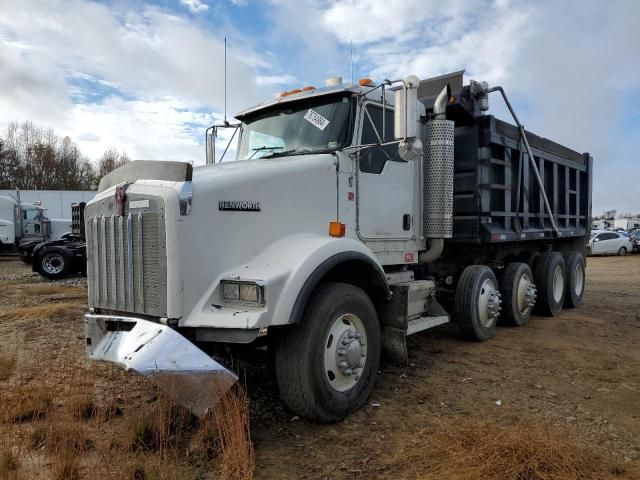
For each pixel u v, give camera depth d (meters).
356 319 3.98
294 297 3.40
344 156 4.46
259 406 4.05
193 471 2.94
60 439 3.25
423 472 2.95
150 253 3.44
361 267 4.19
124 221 3.62
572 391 4.36
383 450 3.27
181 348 3.05
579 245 9.96
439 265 6.46
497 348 5.83
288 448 3.32
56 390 4.27
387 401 4.13
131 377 4.71
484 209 6.09
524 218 7.17
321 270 3.59
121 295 3.67
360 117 4.59
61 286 12.20
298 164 4.10
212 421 3.26
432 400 4.14
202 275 3.42
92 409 3.82
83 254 14.54
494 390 4.38
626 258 25.28
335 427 3.65
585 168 9.90
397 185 5.08
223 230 3.55
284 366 3.57
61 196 32.41
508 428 3.47
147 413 3.61
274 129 4.96
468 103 5.87
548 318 7.84
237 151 5.29
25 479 2.83
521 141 6.91
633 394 4.29
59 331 6.92
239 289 3.39
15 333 6.77
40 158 53.44
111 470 2.92
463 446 3.17
